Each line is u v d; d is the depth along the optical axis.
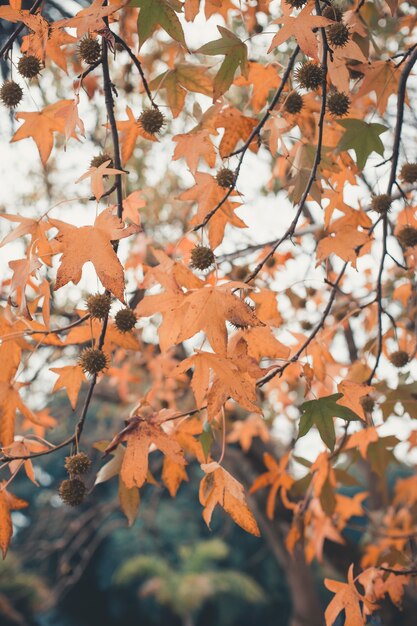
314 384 1.79
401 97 1.34
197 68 1.35
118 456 1.30
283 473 1.67
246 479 3.07
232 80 1.25
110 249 1.10
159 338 1.26
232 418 2.71
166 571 8.23
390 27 1.83
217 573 8.54
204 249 1.30
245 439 2.50
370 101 1.67
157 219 2.49
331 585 1.34
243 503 1.16
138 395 2.93
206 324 1.12
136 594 9.34
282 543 3.16
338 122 1.30
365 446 1.53
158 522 8.86
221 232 1.30
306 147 1.35
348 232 1.31
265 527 3.17
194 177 1.28
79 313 1.28
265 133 1.38
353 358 2.17
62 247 1.10
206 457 1.26
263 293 1.46
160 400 2.30
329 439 1.16
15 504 1.21
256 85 1.43
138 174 2.46
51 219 1.11
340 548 2.63
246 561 9.25
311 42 1.14
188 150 1.26
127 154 1.37
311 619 3.24
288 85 1.37
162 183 2.56
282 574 9.26
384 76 1.38
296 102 1.36
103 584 9.27
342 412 1.17
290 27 1.15
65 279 1.09
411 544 1.77
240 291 1.20
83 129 1.21
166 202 2.55
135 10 1.78
